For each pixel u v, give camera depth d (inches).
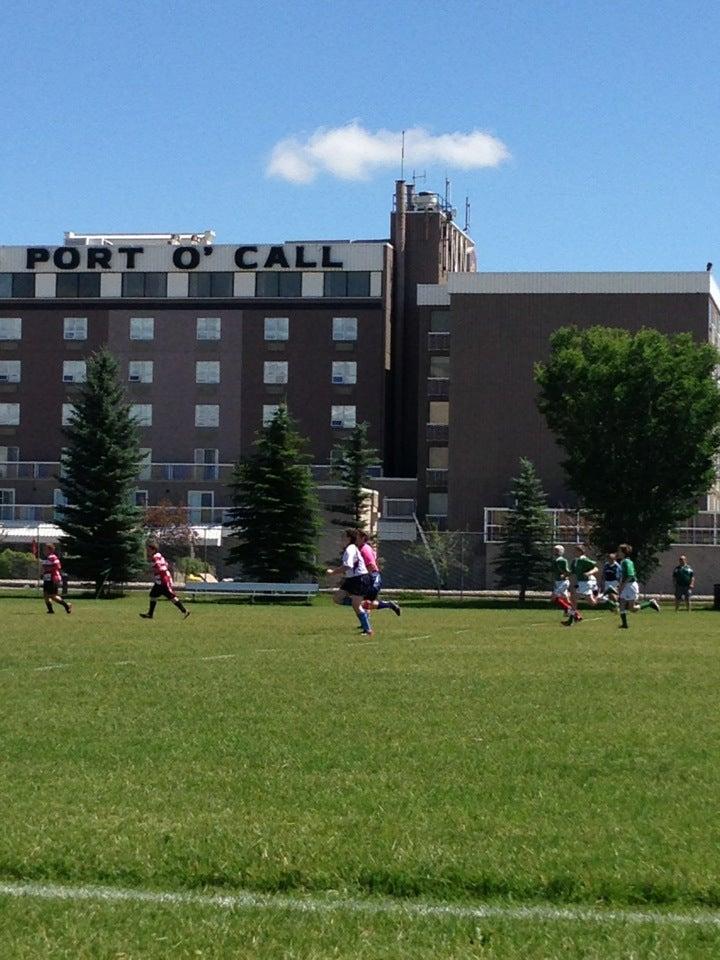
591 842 306.0
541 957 228.2
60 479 2605.8
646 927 245.9
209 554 3410.4
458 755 426.9
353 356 4077.3
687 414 2375.7
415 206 4347.9
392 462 4207.7
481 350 3794.3
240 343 4116.6
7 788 368.5
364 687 642.2
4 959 226.4
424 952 229.9
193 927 244.1
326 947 232.8
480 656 868.0
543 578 2906.0
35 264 4195.4
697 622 1552.7
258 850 296.8
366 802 350.6
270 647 957.8
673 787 372.5
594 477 2426.2
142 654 873.5
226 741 454.9
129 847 299.6
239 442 4104.3
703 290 3698.3
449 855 292.4
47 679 679.7
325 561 3166.8
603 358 2423.7
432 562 3046.3
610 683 671.1
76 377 4168.3
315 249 4106.8
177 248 4148.6
